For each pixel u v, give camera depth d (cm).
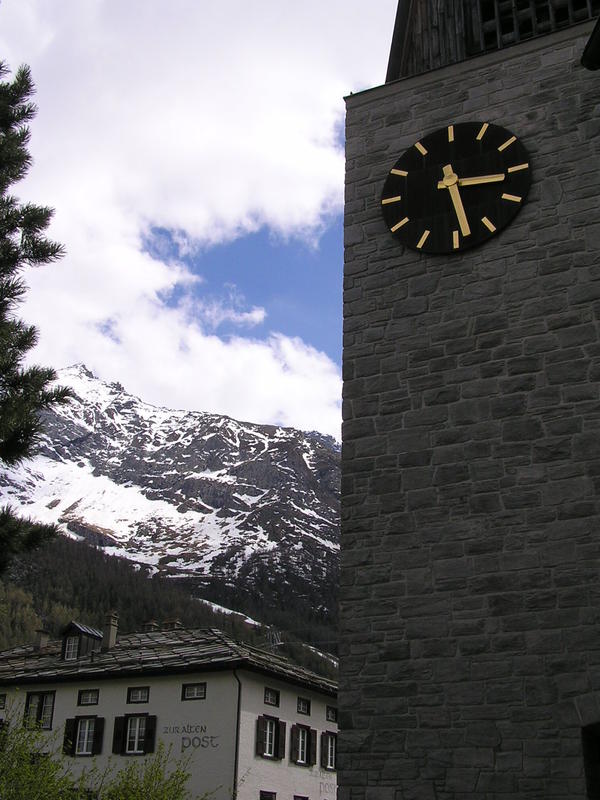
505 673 1211
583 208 1430
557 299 1390
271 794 3322
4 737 1691
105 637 3916
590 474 1267
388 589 1327
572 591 1216
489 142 1545
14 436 1339
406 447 1402
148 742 3300
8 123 1634
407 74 1872
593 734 1209
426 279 1502
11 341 1455
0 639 9394
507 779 1159
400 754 1230
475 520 1310
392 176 1603
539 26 1714
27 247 1552
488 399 1376
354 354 1505
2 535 1318
